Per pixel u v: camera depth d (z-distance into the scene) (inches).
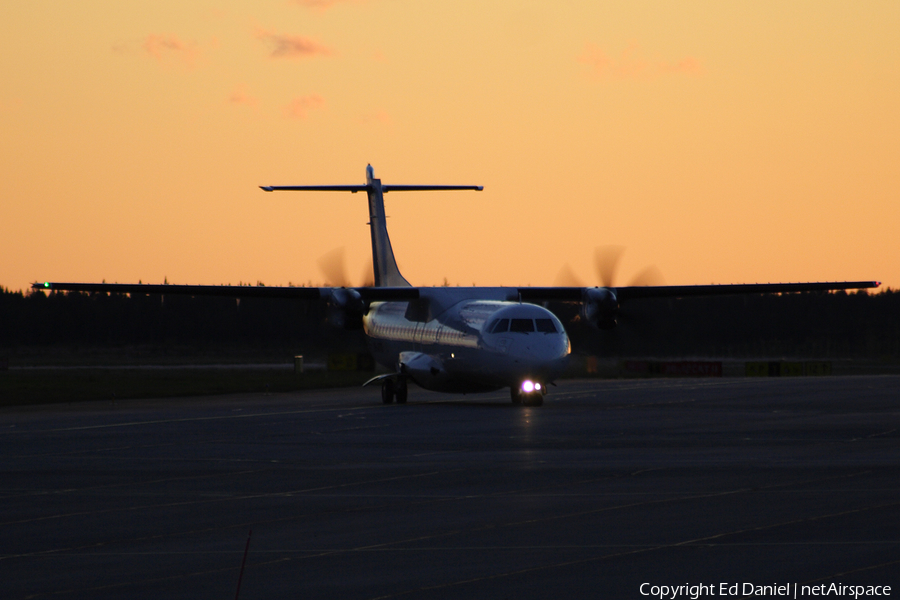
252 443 3535.9
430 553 1701.5
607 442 3469.5
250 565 1626.5
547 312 5447.8
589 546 1738.4
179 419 4702.3
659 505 2132.1
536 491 2349.9
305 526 1946.4
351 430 4025.6
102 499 2287.2
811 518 1964.8
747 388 7224.4
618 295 6314.0
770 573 1542.8
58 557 1694.1
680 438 3597.4
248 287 6200.8
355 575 1556.3
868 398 5974.4
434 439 3624.5
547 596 1433.3
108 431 4055.1
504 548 1731.1
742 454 3078.2
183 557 1689.2
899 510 2044.8
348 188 6929.1
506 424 4234.7
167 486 2484.0
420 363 5816.9
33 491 2412.6
